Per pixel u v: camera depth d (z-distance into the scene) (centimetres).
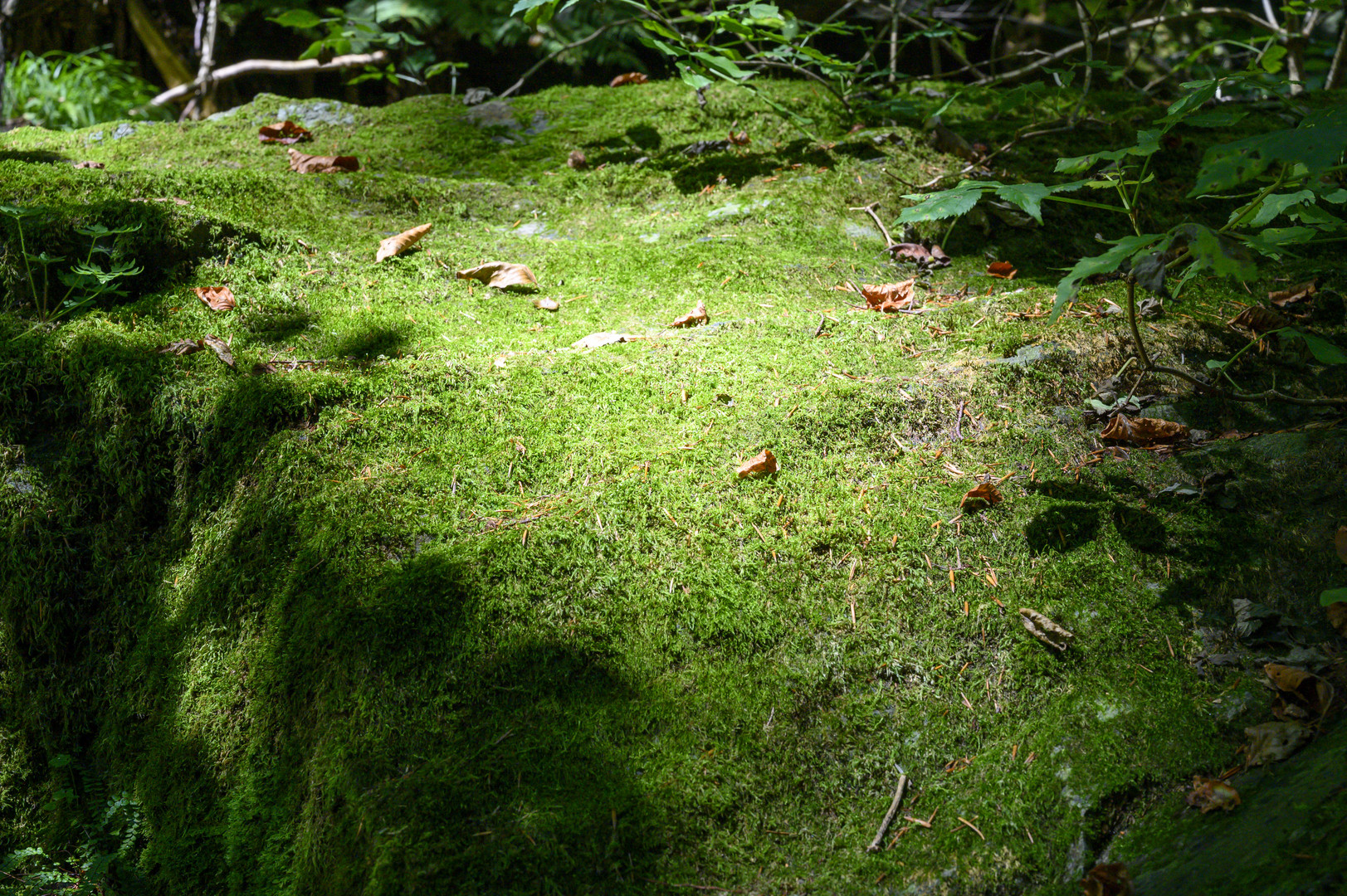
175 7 916
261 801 214
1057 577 217
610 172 400
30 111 703
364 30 627
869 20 833
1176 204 374
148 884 220
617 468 242
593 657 204
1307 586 214
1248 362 277
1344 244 340
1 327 284
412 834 177
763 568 219
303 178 366
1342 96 444
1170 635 207
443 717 196
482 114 452
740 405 261
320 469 242
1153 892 162
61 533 260
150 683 243
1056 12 826
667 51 379
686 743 193
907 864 180
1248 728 187
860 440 250
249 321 295
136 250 303
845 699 201
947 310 305
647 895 174
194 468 261
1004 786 188
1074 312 297
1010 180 380
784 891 177
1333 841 148
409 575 216
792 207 364
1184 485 235
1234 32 691
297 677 217
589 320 312
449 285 326
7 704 251
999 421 255
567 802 182
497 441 251
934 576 218
